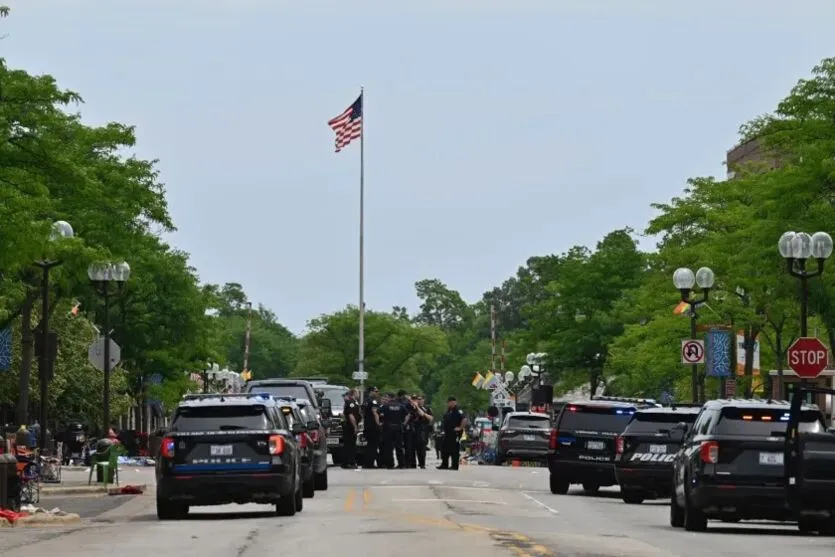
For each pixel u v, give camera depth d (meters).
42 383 97.81
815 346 90.62
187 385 195.50
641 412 84.62
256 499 66.62
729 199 150.25
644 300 165.50
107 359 105.88
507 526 61.91
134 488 89.94
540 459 149.62
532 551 47.06
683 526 65.12
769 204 105.69
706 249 141.00
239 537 54.47
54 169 91.38
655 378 180.00
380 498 83.50
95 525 63.78
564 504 82.50
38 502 78.69
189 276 179.12
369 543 50.53
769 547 53.25
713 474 60.31
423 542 50.75
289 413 82.31
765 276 111.44
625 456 83.94
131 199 120.62
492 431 177.62
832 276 103.50
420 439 130.38
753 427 60.72
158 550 49.06
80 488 89.00
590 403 94.69
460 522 63.19
